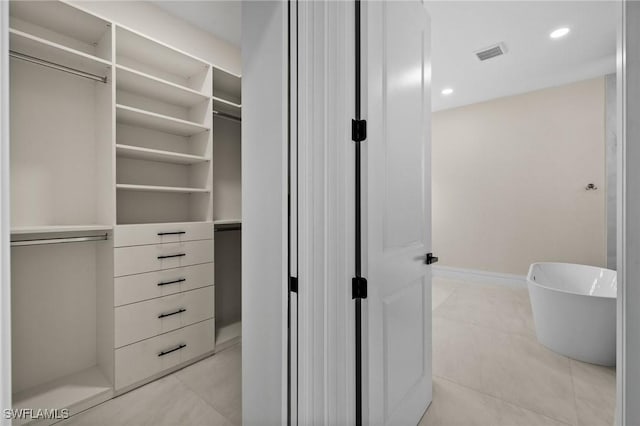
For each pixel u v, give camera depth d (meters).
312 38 1.06
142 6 2.20
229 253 2.91
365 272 1.11
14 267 1.75
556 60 3.14
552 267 3.18
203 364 2.21
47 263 1.86
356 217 1.13
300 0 1.06
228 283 2.91
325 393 1.05
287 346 1.11
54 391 1.77
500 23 2.54
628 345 0.45
